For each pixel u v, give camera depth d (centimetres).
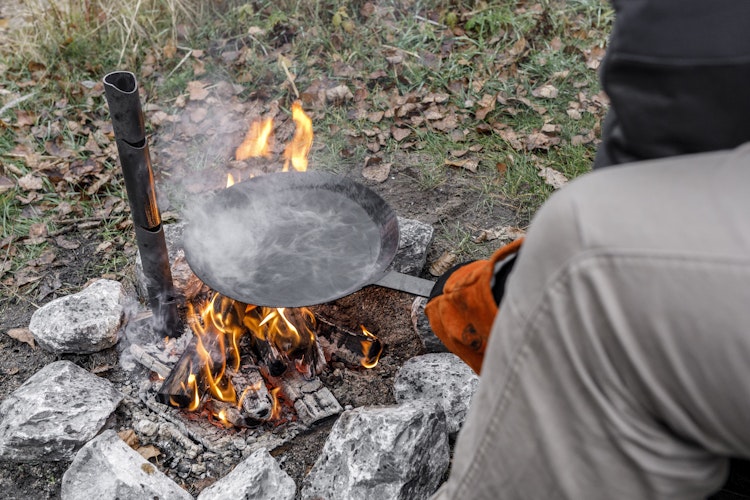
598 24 401
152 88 365
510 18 398
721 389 56
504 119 346
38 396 204
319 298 187
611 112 89
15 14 411
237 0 412
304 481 193
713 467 66
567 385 64
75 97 354
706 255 56
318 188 228
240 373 214
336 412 212
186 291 239
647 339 58
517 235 285
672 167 62
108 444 193
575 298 61
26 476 201
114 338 231
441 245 282
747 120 70
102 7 387
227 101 359
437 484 191
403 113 345
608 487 65
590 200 62
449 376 212
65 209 294
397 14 415
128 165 178
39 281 266
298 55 386
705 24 69
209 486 189
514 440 69
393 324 245
